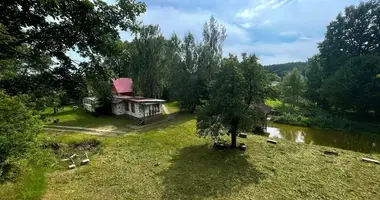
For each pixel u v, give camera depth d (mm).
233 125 15062
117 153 15016
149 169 12469
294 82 37062
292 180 11156
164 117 27922
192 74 29953
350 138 21594
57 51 5262
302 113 31688
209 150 15609
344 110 30906
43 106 5695
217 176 11578
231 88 14547
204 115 15258
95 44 5375
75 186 10508
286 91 37562
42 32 4871
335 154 15062
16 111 5453
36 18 4738
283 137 22031
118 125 23453
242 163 13312
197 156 14492
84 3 4586
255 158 14125
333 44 36688
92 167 12719
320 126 26156
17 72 5121
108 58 6328
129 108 27500
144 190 10188
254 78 14867
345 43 35438
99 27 5168
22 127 6000
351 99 28109
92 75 5805
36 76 5340
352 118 29078
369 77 26719
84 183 10820
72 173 11914
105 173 11930
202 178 11344
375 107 27375
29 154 6562
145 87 31219
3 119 5344
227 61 15312
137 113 26000
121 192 10016
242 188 10344
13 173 8766
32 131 6496
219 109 14766
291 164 13219
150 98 30047
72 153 15367
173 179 11250
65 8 4672
